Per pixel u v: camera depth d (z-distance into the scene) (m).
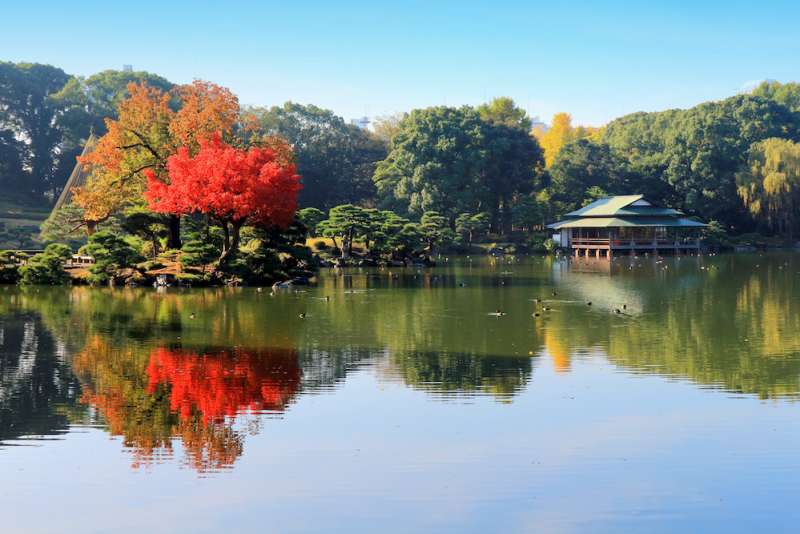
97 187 69.62
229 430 20.27
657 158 139.88
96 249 58.00
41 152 141.75
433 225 95.81
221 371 27.11
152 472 17.28
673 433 19.89
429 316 41.38
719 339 34.06
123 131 69.56
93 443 19.23
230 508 15.42
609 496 15.94
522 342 33.16
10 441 19.39
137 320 39.31
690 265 87.38
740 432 19.95
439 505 15.54
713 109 151.12
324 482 16.69
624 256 109.06
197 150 68.31
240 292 54.16
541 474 17.09
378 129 169.88
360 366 28.03
